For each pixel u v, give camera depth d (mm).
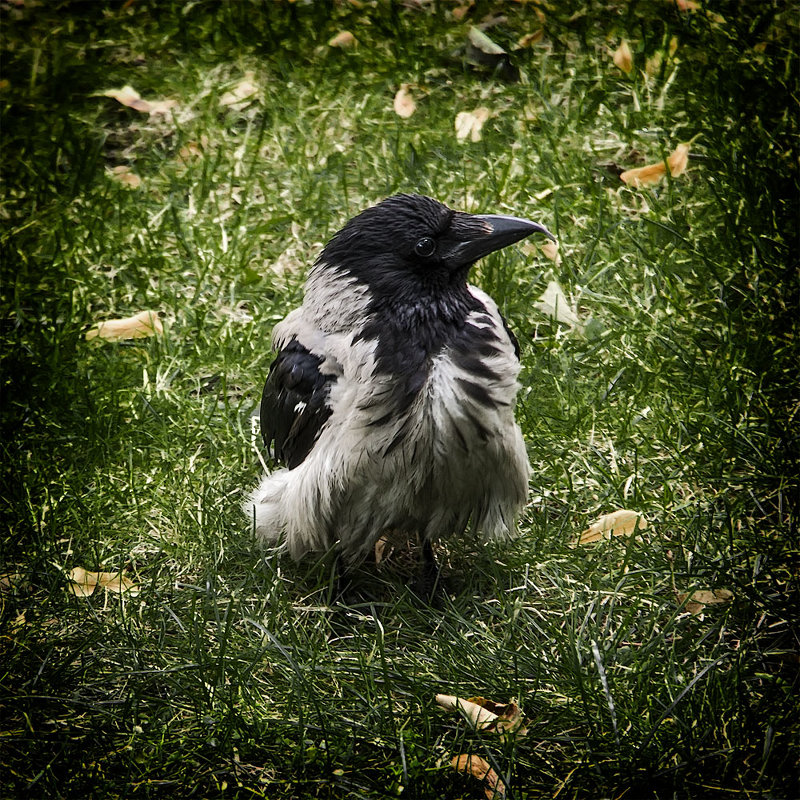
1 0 13969
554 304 9805
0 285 10336
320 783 6297
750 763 6230
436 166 11383
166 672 6977
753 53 12008
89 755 6566
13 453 8812
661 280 9961
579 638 7109
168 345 9766
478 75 12641
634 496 8242
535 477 8508
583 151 11398
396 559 8203
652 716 6508
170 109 12391
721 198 10523
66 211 11289
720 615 7293
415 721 6625
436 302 6914
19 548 8148
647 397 9023
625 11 12969
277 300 10164
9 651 7250
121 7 13867
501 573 7820
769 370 8992
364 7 13352
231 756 6453
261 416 7988
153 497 8523
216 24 13336
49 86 12641
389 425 6840
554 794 6156
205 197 11250
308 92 12469
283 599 7629
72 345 9805
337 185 11273
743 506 8008
